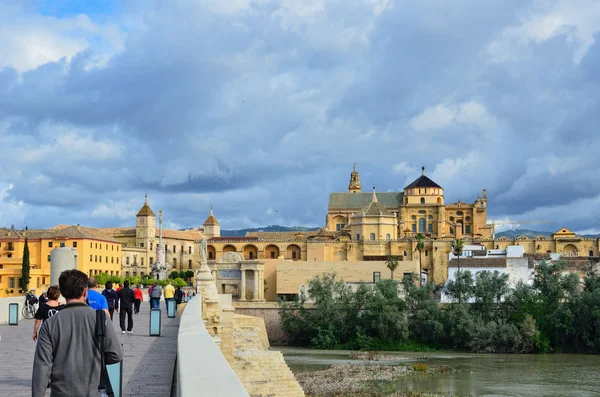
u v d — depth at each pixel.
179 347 13.55
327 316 122.62
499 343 111.88
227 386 8.25
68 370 10.52
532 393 72.00
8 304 46.78
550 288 116.12
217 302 42.94
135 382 19.95
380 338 118.44
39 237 181.00
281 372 52.34
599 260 168.62
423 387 75.88
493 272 128.50
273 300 160.88
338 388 75.69
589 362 97.50
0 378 20.55
